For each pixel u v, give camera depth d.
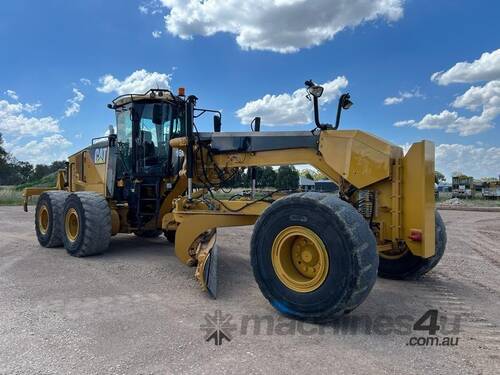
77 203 7.00
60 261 6.62
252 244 4.22
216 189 6.14
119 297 4.62
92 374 2.80
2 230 10.54
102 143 8.01
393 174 4.35
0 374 2.79
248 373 2.82
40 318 3.90
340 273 3.56
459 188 42.00
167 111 7.22
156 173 7.31
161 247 8.02
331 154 4.64
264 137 5.33
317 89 4.57
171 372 2.83
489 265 6.61
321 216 3.70
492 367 2.96
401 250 5.21
